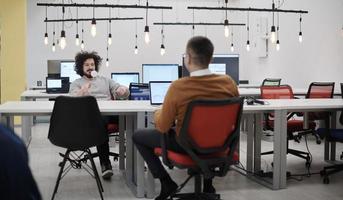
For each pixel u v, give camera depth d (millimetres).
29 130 6168
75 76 7305
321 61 8016
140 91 4496
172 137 2594
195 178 2875
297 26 8977
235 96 2615
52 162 4777
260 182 3854
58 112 3021
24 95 6074
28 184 901
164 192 2953
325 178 3871
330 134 3924
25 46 8594
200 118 2404
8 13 8453
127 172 3789
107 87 4441
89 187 3725
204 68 2525
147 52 11961
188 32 12195
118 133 4586
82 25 11641
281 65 9805
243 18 12039
